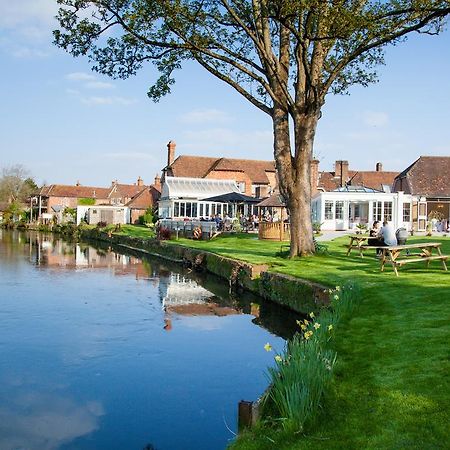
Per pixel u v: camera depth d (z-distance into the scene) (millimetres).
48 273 26703
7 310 16469
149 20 18469
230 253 25484
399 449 4855
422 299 11242
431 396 5926
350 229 42750
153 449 6938
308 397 5715
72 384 9469
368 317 10062
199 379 9688
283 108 19797
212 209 57188
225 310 16594
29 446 7066
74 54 19625
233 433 7137
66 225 76500
